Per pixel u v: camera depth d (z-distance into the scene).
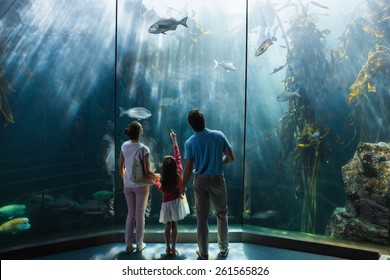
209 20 7.38
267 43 4.26
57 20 6.11
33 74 6.07
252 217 5.10
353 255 3.81
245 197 4.82
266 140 6.15
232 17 7.39
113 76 7.12
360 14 5.70
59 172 6.73
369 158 4.62
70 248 4.14
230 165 6.81
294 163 5.82
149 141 6.93
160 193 5.59
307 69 5.84
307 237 4.18
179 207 3.79
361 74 5.44
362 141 5.52
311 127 5.68
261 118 6.43
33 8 5.71
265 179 5.86
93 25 6.68
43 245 3.96
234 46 7.49
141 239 4.04
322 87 5.75
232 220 5.07
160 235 4.43
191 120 3.61
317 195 5.71
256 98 6.54
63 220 6.13
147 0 6.78
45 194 6.56
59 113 6.68
